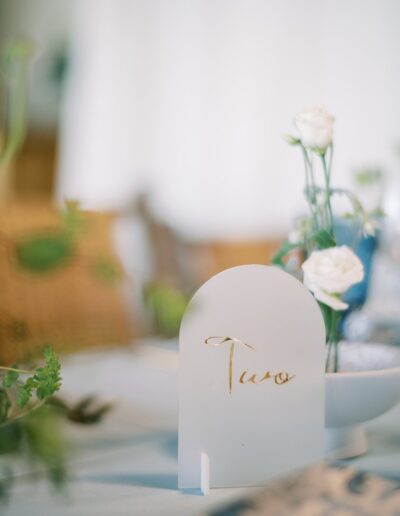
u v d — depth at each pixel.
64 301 1.27
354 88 3.19
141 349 1.12
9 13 2.70
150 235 1.90
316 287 0.82
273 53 3.18
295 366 0.78
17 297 1.27
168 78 3.16
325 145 0.85
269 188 3.17
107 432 0.89
